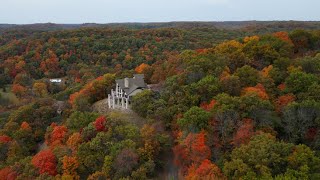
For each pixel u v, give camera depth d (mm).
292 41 89438
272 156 46031
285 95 63219
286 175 43500
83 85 113188
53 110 85500
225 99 58500
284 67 73562
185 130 56188
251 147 48000
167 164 57312
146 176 54188
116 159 54219
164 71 84875
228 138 53656
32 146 77375
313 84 62125
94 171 56531
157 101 67000
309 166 45562
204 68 72250
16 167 62281
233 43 87375
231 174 46219
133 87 76438
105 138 58625
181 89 66500
